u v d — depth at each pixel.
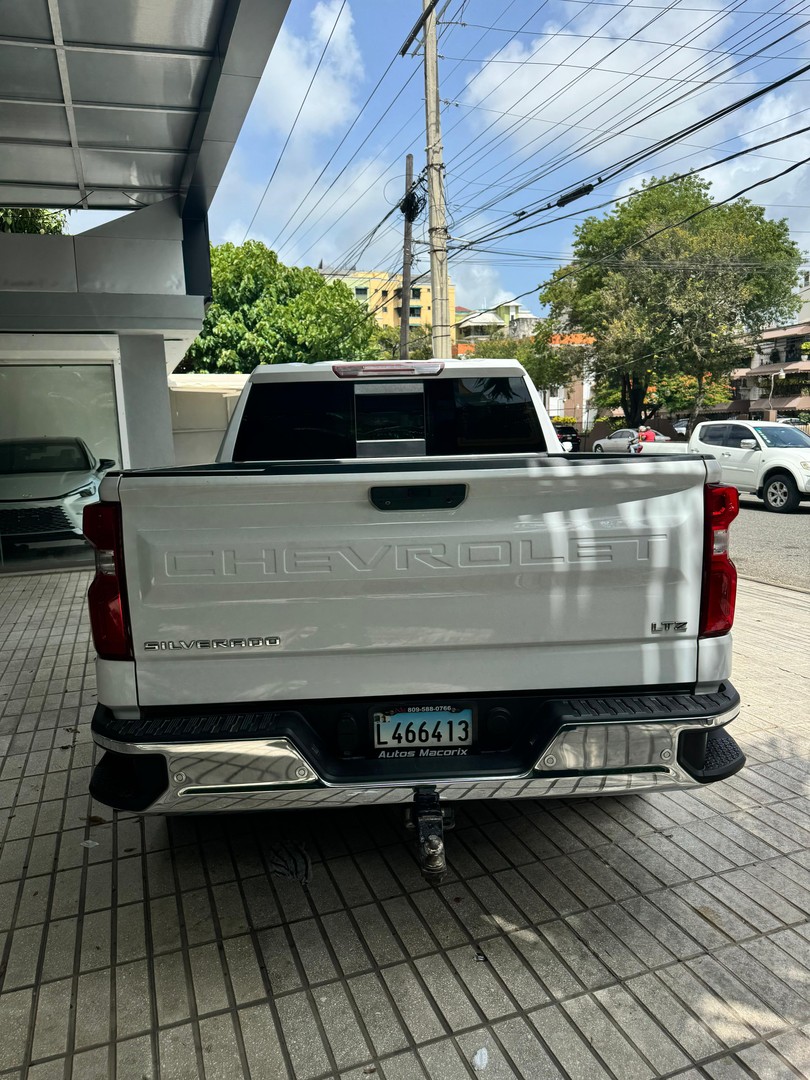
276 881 3.00
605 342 37.12
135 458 9.16
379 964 2.53
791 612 7.18
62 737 4.47
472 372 4.42
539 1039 2.22
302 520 2.36
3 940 2.68
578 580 2.45
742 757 2.65
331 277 28.98
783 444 14.99
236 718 2.43
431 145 16.59
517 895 2.88
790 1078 2.08
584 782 2.47
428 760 2.53
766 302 37.44
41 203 9.88
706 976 2.45
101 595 2.37
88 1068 2.14
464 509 2.39
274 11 5.58
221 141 7.54
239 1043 2.22
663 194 39.06
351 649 2.44
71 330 8.42
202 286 9.37
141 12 5.79
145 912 2.82
